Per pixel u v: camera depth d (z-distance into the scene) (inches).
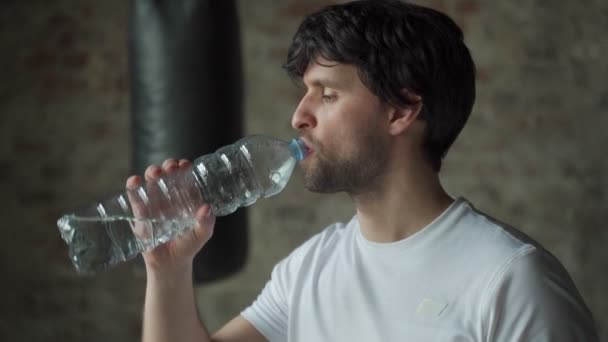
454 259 49.4
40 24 148.8
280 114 151.9
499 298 46.6
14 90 149.7
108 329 152.9
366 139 50.2
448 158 153.6
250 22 151.5
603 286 152.0
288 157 60.7
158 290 54.9
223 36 103.4
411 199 51.7
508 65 151.0
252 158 61.4
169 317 54.9
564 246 153.1
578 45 150.1
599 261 152.2
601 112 150.4
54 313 152.5
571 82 150.6
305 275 56.3
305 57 51.3
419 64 50.0
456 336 47.9
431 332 48.8
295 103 151.7
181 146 102.6
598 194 151.4
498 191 153.3
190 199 56.5
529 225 153.4
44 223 151.5
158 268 54.5
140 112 104.1
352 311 52.6
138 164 105.3
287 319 58.5
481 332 47.1
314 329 54.5
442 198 52.6
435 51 50.5
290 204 154.6
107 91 150.2
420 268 50.2
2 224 151.2
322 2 151.0
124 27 149.2
